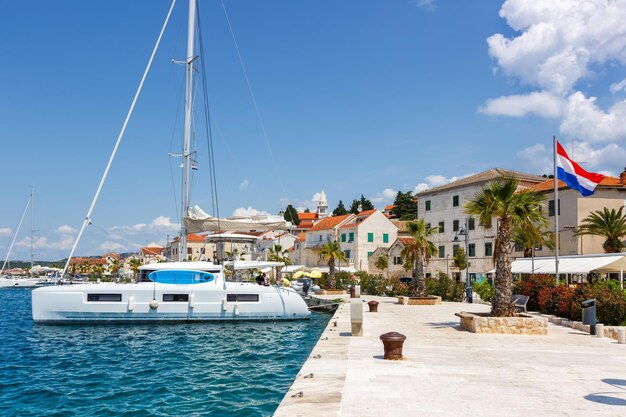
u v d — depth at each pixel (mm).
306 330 28906
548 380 10945
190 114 36250
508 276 20078
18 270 169500
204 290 30656
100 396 14344
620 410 8617
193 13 37031
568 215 51656
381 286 51531
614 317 21516
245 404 13430
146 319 30297
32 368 18469
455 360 13297
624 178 54219
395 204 129750
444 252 68562
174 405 13352
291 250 101500
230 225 33906
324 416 8008
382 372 11648
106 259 183875
